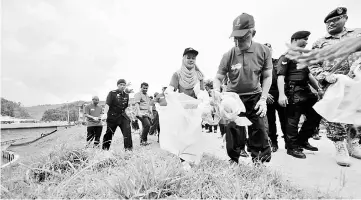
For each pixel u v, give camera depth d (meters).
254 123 3.19
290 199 2.08
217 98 3.26
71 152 3.50
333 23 3.80
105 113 5.52
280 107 5.07
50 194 2.34
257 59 3.12
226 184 2.28
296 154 4.22
